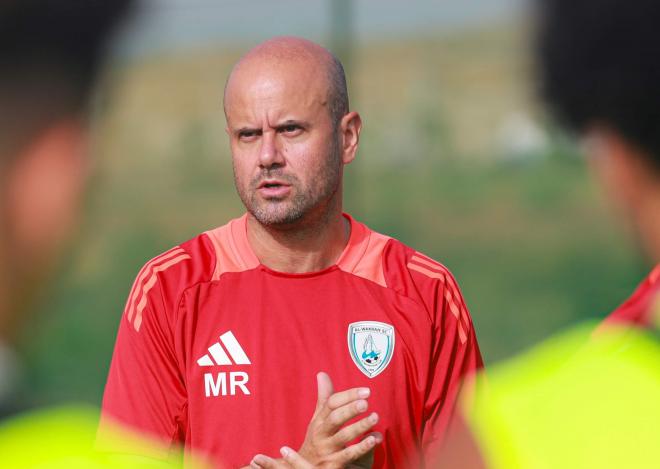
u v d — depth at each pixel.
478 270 23.25
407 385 7.24
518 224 23.22
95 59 1.95
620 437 2.53
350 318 7.34
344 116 7.29
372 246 7.73
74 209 2.00
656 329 2.67
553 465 2.56
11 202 1.93
